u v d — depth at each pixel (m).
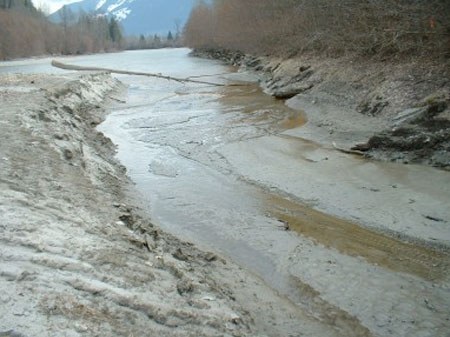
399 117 13.83
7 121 10.70
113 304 4.32
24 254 4.68
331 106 18.22
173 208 9.23
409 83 15.82
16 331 3.50
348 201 9.23
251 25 42.38
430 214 8.37
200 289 5.34
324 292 6.24
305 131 15.21
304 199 9.51
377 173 10.65
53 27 95.06
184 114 19.48
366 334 5.40
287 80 24.72
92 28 122.62
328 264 6.92
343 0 23.69
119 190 9.43
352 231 8.06
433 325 5.52
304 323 5.54
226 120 17.72
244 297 5.81
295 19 30.64
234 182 10.71
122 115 19.81
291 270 6.80
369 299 6.05
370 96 16.89
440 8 16.67
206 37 64.75
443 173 10.25
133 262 5.29
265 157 12.37
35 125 10.84
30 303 3.91
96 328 3.87
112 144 14.13
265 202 9.48
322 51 25.31
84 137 12.92
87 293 4.34
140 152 13.59
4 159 7.99
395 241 7.62
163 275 5.30
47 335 3.56
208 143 14.20
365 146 12.25
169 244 6.76
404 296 6.09
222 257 7.11
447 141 11.14
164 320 4.37
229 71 38.09
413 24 18.17
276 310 5.71
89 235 5.67
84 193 7.52
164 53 84.00
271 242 7.66
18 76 24.27
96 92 23.02
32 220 5.52
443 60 16.11
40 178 7.44
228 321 4.80
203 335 4.36
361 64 20.06
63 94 18.08
